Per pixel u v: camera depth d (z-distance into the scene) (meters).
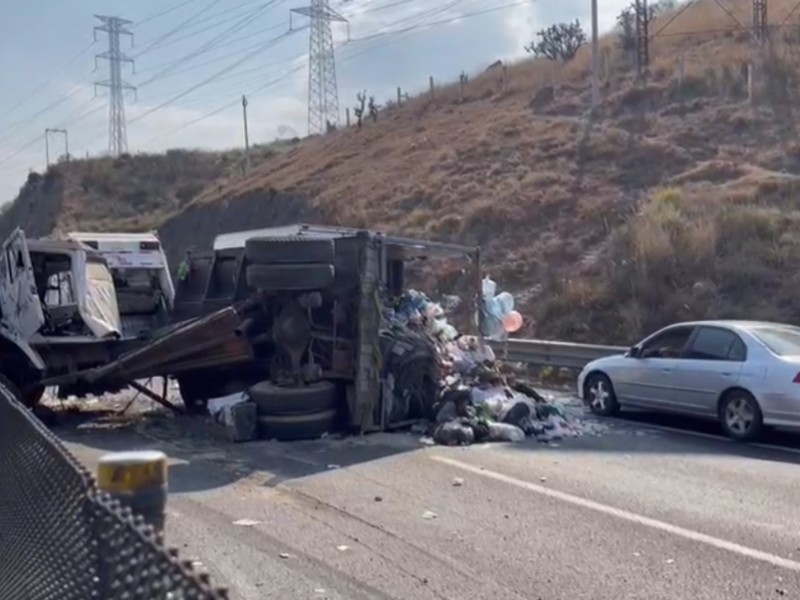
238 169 63.81
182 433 12.34
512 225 26.00
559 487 8.81
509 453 10.59
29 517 3.55
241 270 13.47
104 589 2.53
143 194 68.06
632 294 19.27
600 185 26.77
